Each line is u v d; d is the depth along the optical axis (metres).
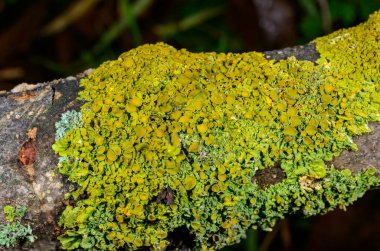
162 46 0.30
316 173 0.28
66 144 0.28
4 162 0.28
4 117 0.29
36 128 0.28
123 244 0.29
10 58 0.59
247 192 0.29
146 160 0.28
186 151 0.28
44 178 0.28
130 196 0.28
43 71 0.60
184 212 0.29
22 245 0.29
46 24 0.61
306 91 0.29
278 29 0.58
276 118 0.28
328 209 0.30
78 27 0.62
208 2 0.63
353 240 0.49
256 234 0.50
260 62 0.29
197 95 0.28
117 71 0.29
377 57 0.29
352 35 0.30
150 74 0.28
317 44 0.30
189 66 0.29
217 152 0.28
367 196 0.49
